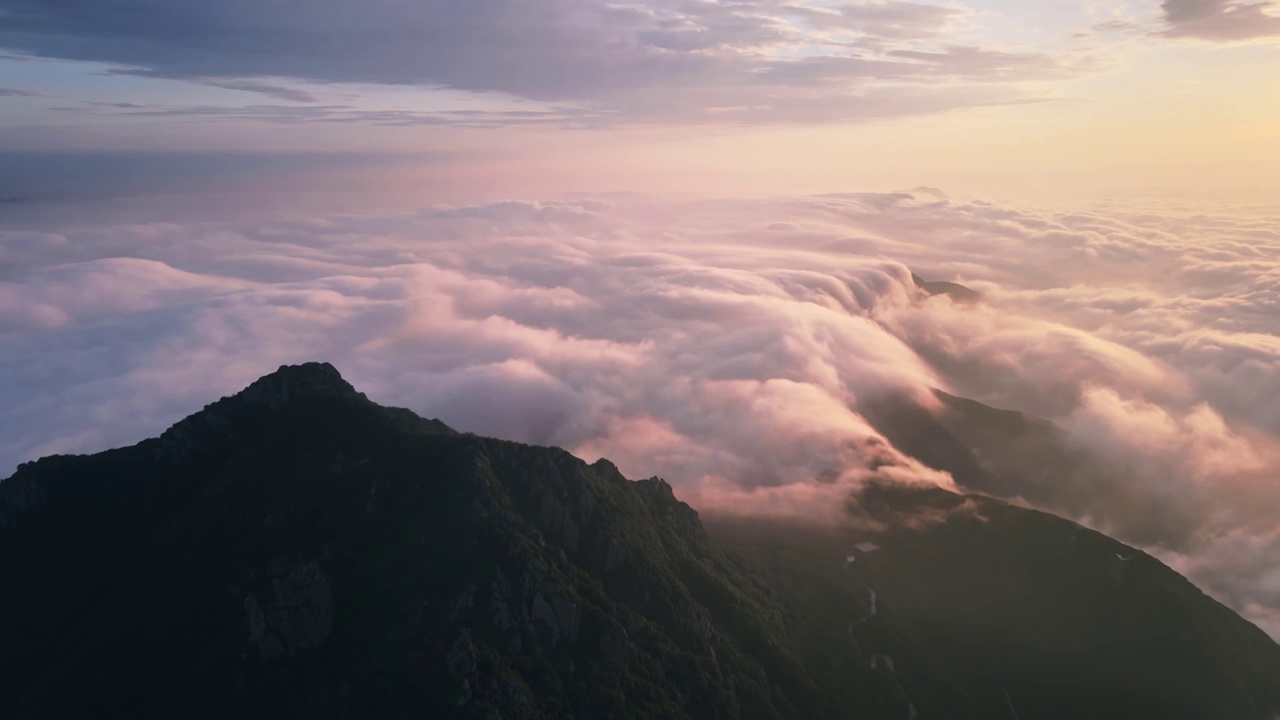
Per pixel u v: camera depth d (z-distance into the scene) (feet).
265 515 422.82
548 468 469.98
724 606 449.06
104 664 360.69
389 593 374.63
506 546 382.83
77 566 430.20
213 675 348.79
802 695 416.26
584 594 396.57
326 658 353.51
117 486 473.26
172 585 394.52
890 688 455.63
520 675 335.26
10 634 395.75
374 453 451.94
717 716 371.97
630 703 350.43
